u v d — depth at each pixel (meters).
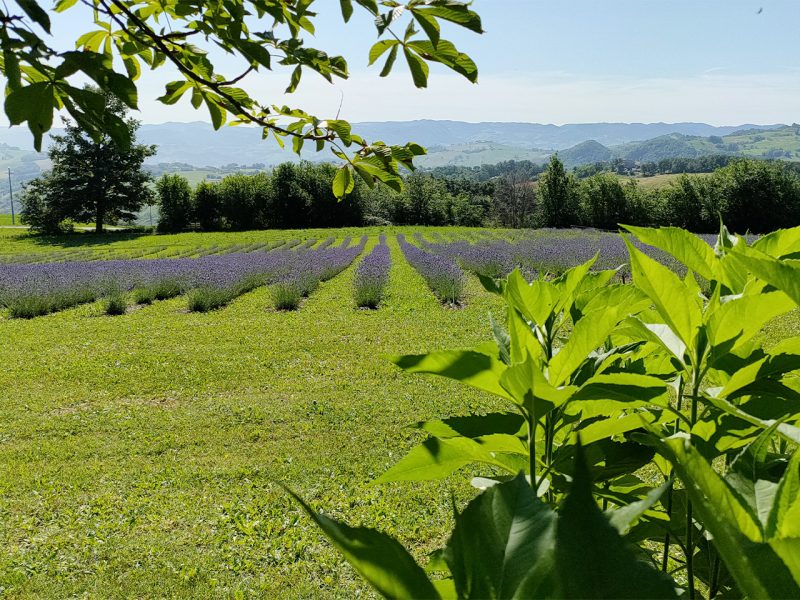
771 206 65.19
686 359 1.00
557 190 79.38
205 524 5.93
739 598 0.91
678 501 1.11
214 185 73.25
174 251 44.78
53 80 1.08
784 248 1.04
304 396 9.91
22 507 6.30
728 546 0.38
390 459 7.40
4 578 5.05
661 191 76.38
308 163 76.25
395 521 5.85
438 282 21.11
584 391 0.92
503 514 0.42
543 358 1.14
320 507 6.18
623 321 1.05
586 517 0.33
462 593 0.40
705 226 68.38
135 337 14.57
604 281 1.31
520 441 1.01
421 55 1.26
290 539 5.60
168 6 1.66
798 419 0.95
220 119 1.83
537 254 29.41
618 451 1.12
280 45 1.53
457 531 0.42
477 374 0.84
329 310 18.45
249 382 10.81
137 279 23.27
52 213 63.59
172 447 7.89
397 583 0.40
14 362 12.19
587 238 46.75
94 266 28.94
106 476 7.02
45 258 41.62
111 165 65.31
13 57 1.05
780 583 0.38
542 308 1.04
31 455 7.63
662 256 21.09
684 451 0.42
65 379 10.99
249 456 7.56
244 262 30.53
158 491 6.63
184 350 13.14
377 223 78.38
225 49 1.52
